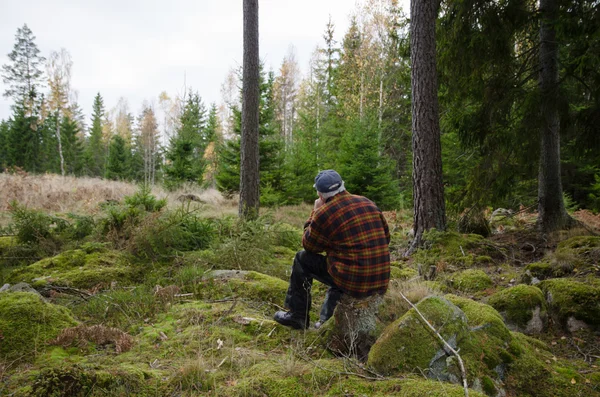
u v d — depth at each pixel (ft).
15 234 20.52
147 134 176.86
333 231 10.22
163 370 9.39
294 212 41.14
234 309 13.37
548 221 23.65
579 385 9.62
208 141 122.42
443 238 21.99
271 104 50.37
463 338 9.53
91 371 8.24
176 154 60.70
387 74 75.41
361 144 43.57
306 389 8.48
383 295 10.98
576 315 12.35
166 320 12.59
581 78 22.40
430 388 7.94
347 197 10.50
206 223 22.52
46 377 7.75
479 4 23.36
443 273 18.24
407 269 19.39
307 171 50.88
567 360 10.96
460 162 39.01
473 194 25.59
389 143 69.82
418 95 22.91
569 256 16.62
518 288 13.34
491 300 13.38
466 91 26.35
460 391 7.82
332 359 10.21
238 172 47.70
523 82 24.18
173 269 17.51
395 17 74.43
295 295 11.84
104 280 15.78
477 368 9.05
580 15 20.83
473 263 19.85
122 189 43.96
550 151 23.65
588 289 12.80
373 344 10.05
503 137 24.40
